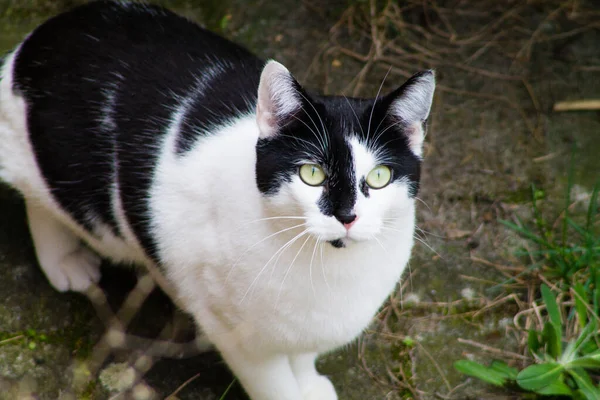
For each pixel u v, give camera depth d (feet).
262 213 6.38
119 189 7.45
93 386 8.13
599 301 8.64
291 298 6.61
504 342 8.77
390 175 6.20
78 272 8.98
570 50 11.59
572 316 8.64
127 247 8.13
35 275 9.03
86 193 7.77
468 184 10.19
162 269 7.61
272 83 5.96
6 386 8.02
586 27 11.83
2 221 9.51
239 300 6.77
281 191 6.13
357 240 6.08
